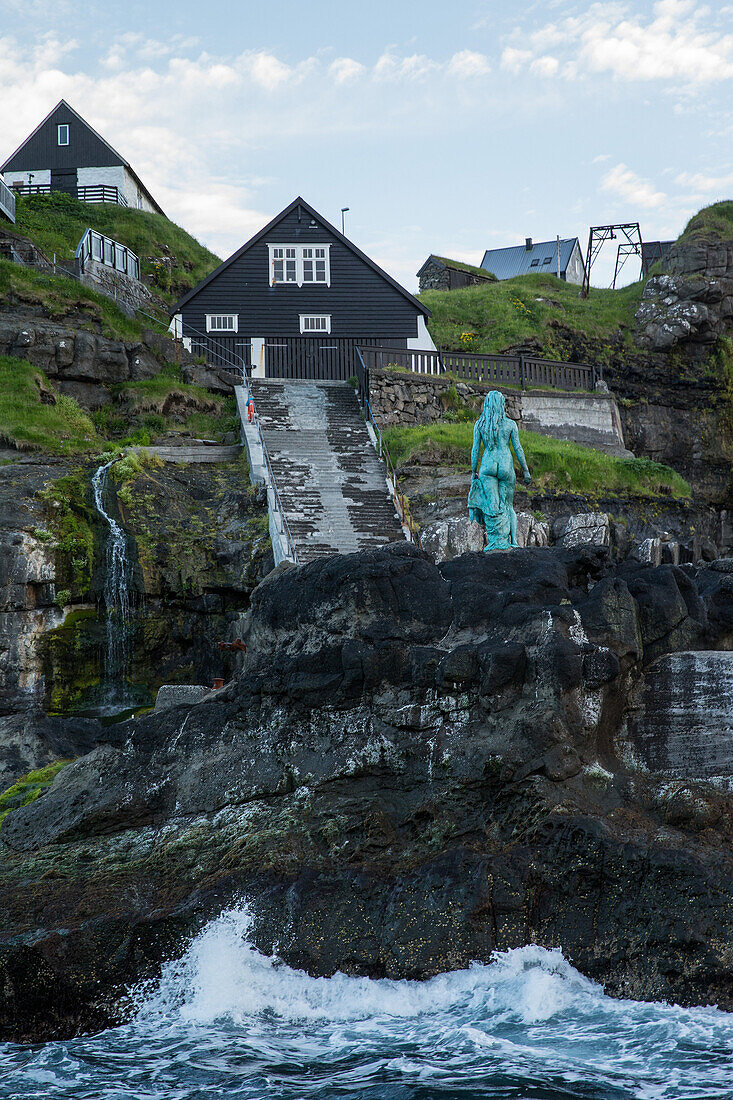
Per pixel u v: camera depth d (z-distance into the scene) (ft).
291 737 47.60
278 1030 38.58
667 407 139.44
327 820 44.42
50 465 93.15
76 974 39.81
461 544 82.33
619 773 43.80
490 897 40.11
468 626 47.34
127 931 40.96
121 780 49.37
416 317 133.08
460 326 149.48
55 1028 39.47
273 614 51.60
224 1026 39.06
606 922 39.29
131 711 77.82
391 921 40.65
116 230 173.99
